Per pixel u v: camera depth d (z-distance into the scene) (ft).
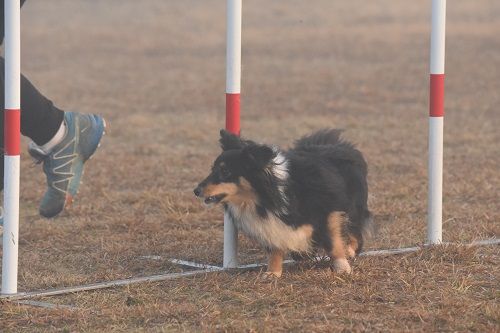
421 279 28.68
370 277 29.14
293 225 29.27
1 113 30.42
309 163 29.78
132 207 42.39
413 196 43.47
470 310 25.55
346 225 30.30
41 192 45.98
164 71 106.01
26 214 41.73
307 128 67.10
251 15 167.22
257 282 28.66
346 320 24.89
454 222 37.86
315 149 31.40
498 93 84.12
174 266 31.86
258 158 28.66
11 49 26.61
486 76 95.61
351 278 28.84
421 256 31.53
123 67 109.70
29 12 176.24
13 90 26.76
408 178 47.80
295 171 29.45
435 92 31.96
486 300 26.68
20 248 35.27
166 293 28.12
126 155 56.49
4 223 27.53
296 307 26.27
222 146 30.09
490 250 32.78
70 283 29.63
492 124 67.21
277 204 28.99
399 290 27.81
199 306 26.50
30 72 104.32
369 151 56.54
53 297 28.02
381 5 177.78
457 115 71.67
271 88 90.48
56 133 31.68
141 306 26.35
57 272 31.68
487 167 50.75
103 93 88.43
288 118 72.13
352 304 26.32
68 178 32.27
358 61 111.65
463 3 174.60
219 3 188.55
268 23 156.76
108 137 64.23
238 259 32.35
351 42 130.62
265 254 33.27
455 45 122.31
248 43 131.44
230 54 30.30
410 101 81.30
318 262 31.24
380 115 73.26
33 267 32.30
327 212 29.63
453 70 100.37
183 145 61.21
